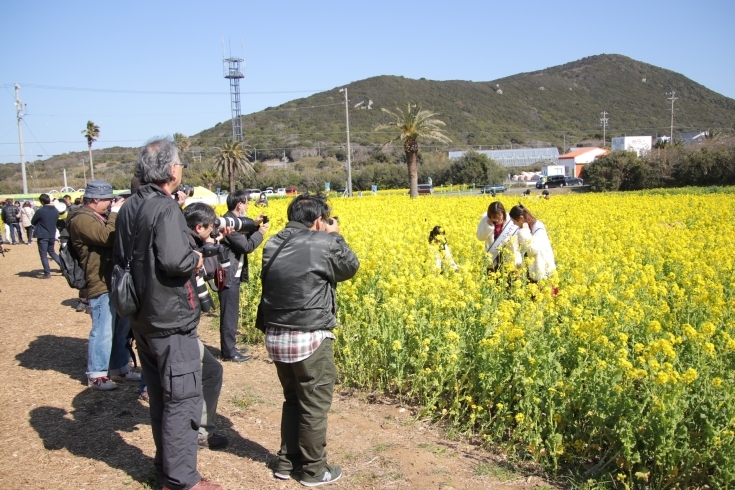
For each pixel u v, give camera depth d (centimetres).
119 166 10075
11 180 9000
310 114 14275
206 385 441
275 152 11406
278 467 407
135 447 448
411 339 573
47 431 472
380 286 678
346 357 595
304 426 390
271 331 393
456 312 573
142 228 359
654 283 641
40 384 580
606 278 688
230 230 567
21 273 1373
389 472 413
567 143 14250
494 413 495
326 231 424
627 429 387
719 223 1407
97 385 567
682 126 17475
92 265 556
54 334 780
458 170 7412
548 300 572
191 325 372
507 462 430
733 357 470
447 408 525
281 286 384
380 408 535
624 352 431
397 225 1395
